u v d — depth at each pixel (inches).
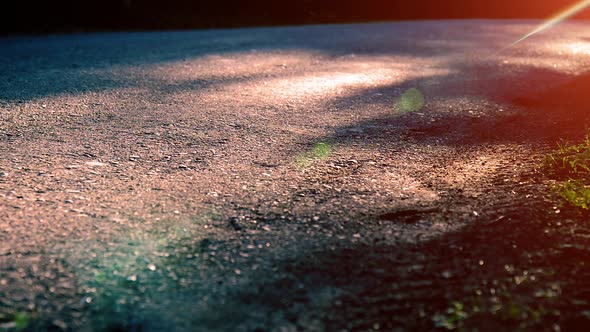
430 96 242.4
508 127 188.1
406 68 325.7
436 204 120.5
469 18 927.0
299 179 136.6
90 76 281.1
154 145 163.6
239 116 201.8
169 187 129.5
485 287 88.8
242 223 110.7
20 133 173.3
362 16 873.5
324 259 96.8
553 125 189.0
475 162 150.4
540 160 149.2
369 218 113.5
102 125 185.8
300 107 218.5
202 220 111.7
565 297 86.4
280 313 82.1
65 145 161.8
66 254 96.3
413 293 87.1
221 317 80.9
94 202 119.4
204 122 192.2
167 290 86.8
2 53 364.8
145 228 107.4
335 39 486.9
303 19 776.3
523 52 406.9
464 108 218.2
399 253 99.0
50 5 578.9
